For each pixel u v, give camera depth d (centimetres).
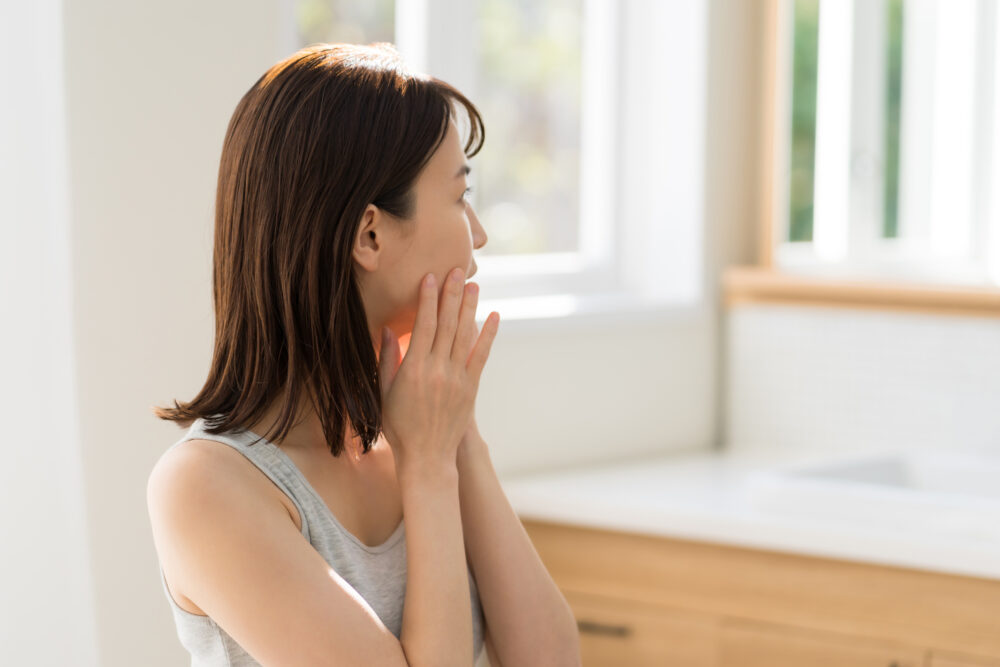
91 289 149
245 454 103
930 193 235
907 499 177
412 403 107
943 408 232
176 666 160
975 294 226
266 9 168
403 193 106
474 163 232
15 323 143
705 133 247
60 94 146
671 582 192
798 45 250
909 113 237
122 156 152
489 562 121
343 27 208
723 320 258
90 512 150
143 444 155
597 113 256
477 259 234
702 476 220
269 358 103
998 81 226
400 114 103
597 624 199
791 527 180
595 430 234
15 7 143
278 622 95
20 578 144
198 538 97
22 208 144
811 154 249
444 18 222
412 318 112
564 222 253
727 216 255
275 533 98
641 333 242
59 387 147
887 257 241
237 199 103
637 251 258
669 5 250
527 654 121
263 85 103
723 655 188
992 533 170
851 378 243
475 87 230
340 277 102
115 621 153
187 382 160
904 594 174
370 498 114
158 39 155
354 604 98
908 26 236
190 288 160
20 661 144
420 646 101
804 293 246
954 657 171
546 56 245
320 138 100
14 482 143
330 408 104
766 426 255
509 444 218
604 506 196
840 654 179
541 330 220
